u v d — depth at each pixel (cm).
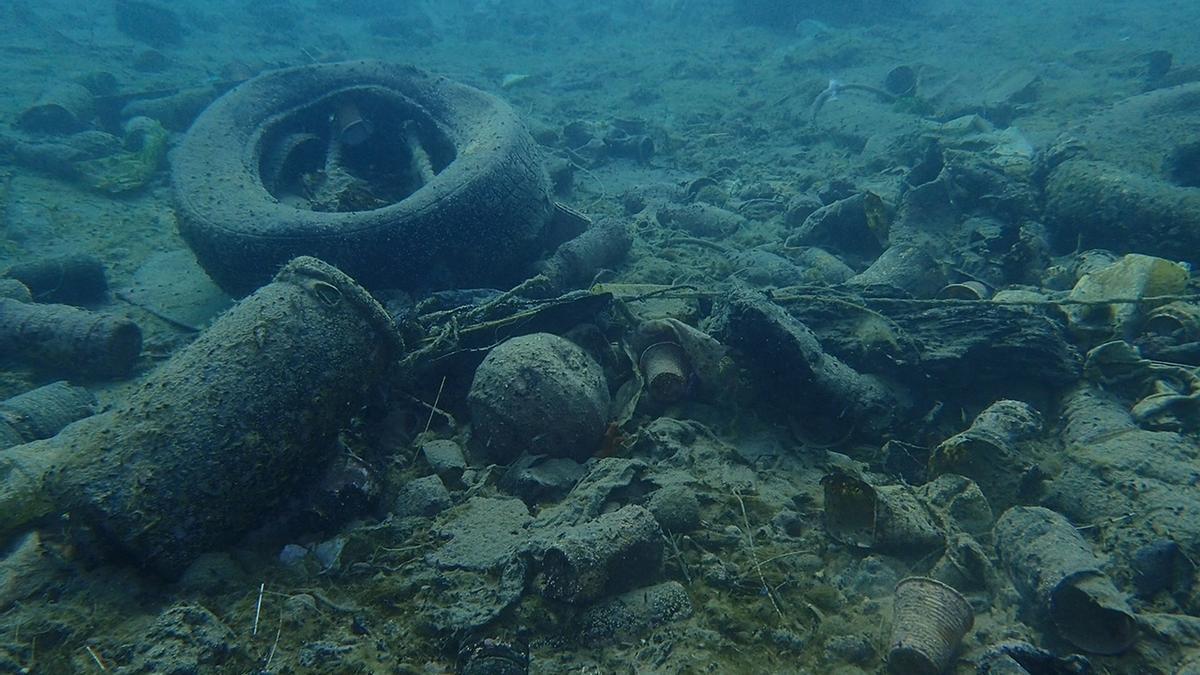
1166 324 103
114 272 165
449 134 166
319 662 69
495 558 79
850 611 76
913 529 81
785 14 508
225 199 133
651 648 71
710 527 85
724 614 74
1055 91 270
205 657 67
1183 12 430
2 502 77
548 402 93
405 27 577
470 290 126
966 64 345
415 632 73
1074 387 100
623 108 341
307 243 123
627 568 76
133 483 75
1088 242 137
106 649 68
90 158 218
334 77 180
